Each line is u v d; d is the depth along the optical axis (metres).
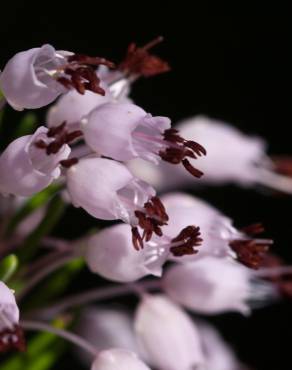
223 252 0.12
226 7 0.21
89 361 0.15
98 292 0.13
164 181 0.14
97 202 0.11
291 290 0.13
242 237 0.12
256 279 0.13
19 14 0.19
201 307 0.13
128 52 0.12
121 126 0.11
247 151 0.15
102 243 0.11
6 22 0.19
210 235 0.12
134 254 0.11
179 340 0.13
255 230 0.12
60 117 0.11
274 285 0.13
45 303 0.13
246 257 0.12
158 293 0.14
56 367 0.17
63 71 0.11
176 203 0.13
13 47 0.19
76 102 0.11
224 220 0.12
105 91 0.11
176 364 0.13
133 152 0.11
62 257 0.12
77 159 0.11
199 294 0.13
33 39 0.19
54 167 0.11
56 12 0.19
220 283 0.13
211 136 0.14
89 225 0.18
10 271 0.11
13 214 0.13
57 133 0.11
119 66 0.12
